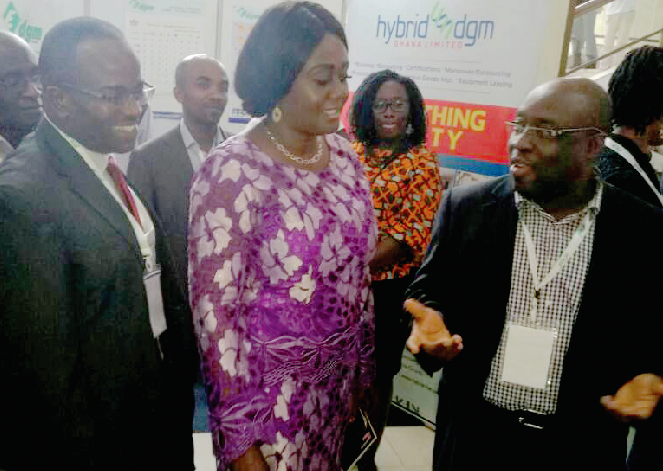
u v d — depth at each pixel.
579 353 1.19
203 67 2.47
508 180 1.31
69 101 1.05
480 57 2.44
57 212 1.00
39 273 0.95
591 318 1.18
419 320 1.29
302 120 1.09
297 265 1.09
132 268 1.09
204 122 2.53
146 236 1.21
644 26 3.97
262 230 1.08
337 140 1.29
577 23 3.75
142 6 3.23
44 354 0.96
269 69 1.06
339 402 1.29
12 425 1.01
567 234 1.21
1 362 0.98
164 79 3.32
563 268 1.20
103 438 1.08
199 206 1.08
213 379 1.04
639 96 1.50
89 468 1.04
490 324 1.25
